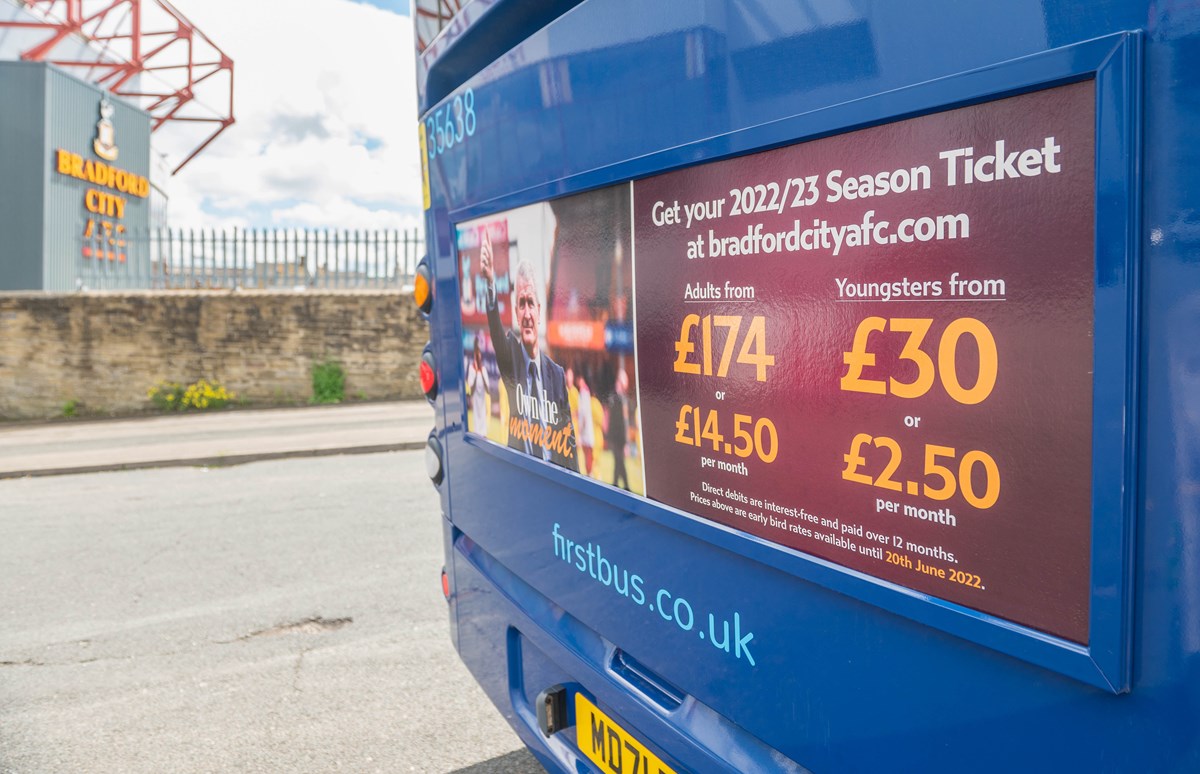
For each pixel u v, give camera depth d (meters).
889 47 1.05
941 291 1.02
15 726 3.41
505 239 2.12
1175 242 0.81
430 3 2.47
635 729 1.82
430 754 3.14
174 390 13.93
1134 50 0.81
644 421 1.63
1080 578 0.90
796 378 1.25
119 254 21.44
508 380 2.19
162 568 5.43
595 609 1.91
